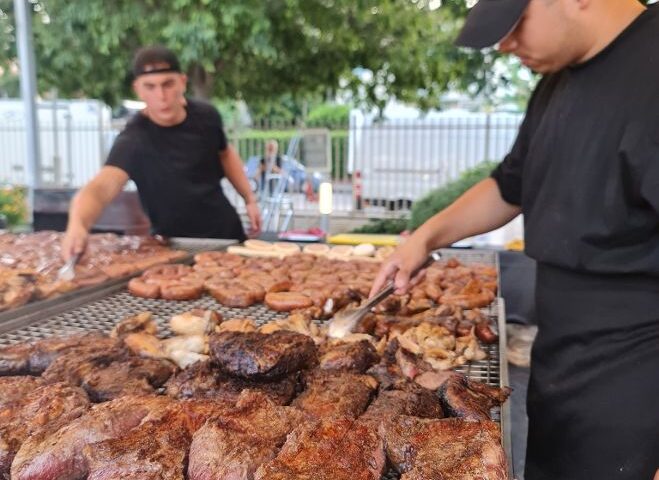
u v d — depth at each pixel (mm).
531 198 2379
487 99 13734
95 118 15320
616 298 2072
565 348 2223
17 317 2459
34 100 7289
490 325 2471
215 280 3041
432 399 1695
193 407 1504
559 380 2221
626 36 1997
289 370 1760
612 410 2049
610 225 2025
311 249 4020
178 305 2830
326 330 2389
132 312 2697
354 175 12922
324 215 6605
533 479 2328
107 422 1443
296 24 9922
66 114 15164
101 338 2086
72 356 1885
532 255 2297
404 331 2375
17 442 1418
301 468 1232
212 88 10883
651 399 1988
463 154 13133
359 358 1907
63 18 8922
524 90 15875
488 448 1324
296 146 14164
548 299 2295
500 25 1910
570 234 2129
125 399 1559
